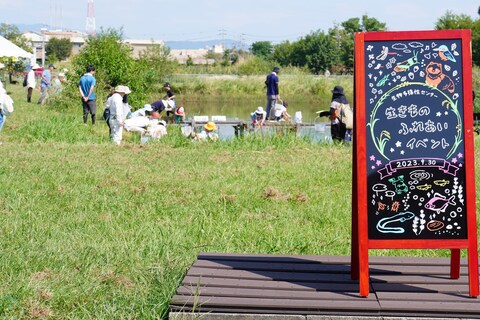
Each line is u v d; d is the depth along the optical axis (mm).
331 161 15836
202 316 5605
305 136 20062
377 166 5938
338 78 62500
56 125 20641
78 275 6914
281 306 5566
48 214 9742
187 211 10195
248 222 9562
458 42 5953
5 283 6582
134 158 15797
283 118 29438
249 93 59281
